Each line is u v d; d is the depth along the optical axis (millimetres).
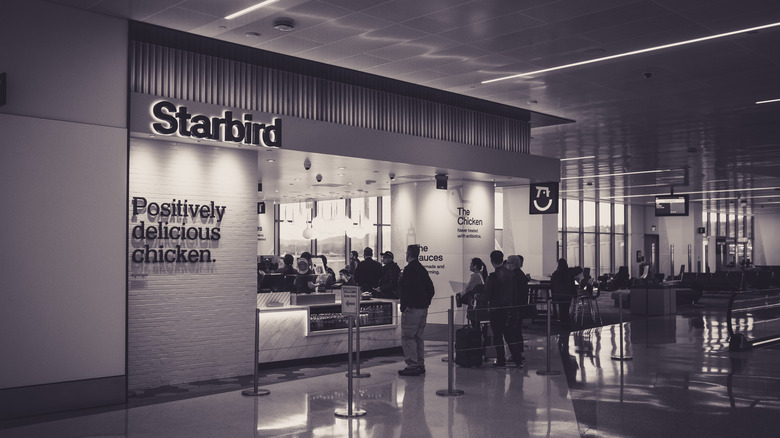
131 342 8656
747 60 9953
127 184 8023
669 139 16766
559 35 8828
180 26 8422
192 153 9359
